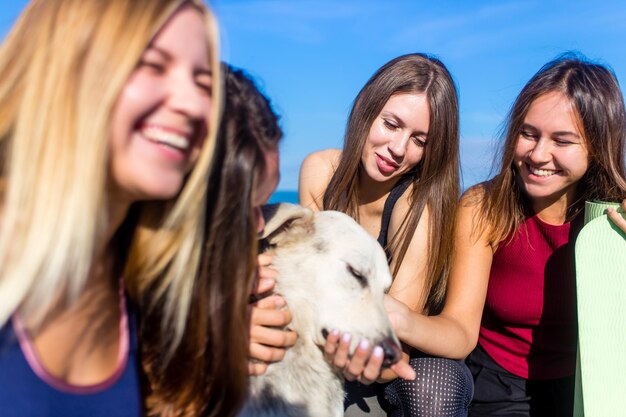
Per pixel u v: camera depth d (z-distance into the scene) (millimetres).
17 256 543
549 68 1106
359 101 1202
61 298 593
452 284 1172
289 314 890
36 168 542
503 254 1193
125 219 716
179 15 597
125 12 558
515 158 1139
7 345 568
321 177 1322
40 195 541
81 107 545
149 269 692
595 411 977
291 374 914
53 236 543
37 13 579
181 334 712
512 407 1204
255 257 754
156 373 733
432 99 1141
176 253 689
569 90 1056
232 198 719
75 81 548
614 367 989
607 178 1123
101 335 664
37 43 564
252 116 768
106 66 549
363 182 1262
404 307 1051
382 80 1169
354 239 951
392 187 1247
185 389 739
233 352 740
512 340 1220
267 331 857
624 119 1092
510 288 1191
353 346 902
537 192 1116
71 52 549
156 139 604
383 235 1242
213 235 722
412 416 1110
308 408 912
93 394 631
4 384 567
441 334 1062
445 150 1171
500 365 1228
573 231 1152
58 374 618
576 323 1175
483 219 1176
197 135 646
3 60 581
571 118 1056
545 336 1193
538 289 1174
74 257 558
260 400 880
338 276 926
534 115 1089
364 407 1193
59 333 613
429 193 1175
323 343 918
